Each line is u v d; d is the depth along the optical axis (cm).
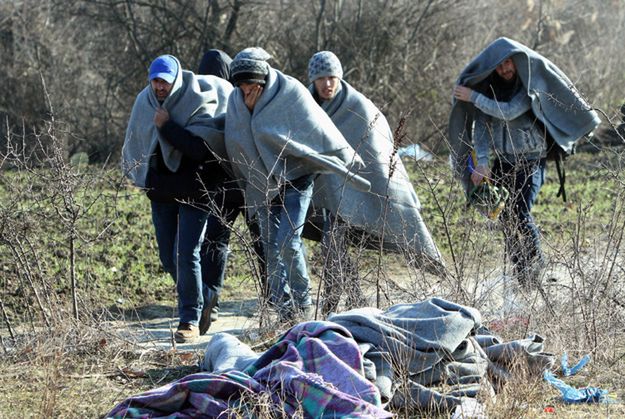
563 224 2431
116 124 5372
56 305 1468
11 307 1730
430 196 2833
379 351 1173
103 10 5378
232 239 1983
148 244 2417
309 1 5447
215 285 1672
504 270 1537
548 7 5469
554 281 1595
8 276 1862
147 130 1639
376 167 1705
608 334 1434
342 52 5303
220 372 1159
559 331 1435
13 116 5100
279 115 1594
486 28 5516
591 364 1370
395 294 1605
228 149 1619
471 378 1206
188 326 1580
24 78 5181
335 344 1131
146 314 1839
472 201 1742
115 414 1081
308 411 1045
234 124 1605
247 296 1973
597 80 5272
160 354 1448
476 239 1686
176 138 1588
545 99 1727
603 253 1705
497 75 1777
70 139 5122
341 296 1551
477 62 1759
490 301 1535
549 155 1798
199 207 1596
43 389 1259
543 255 1672
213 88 1688
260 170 1603
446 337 1193
